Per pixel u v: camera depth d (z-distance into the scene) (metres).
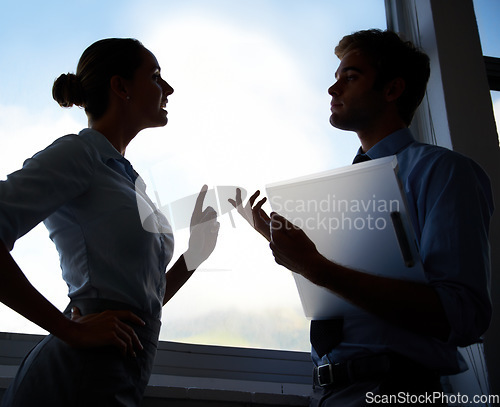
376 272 1.04
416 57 1.42
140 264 1.04
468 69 1.86
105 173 1.09
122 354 0.95
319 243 1.08
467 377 1.55
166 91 1.37
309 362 1.66
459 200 1.06
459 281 0.98
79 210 1.05
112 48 1.27
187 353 1.53
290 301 1.73
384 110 1.36
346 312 1.14
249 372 1.58
